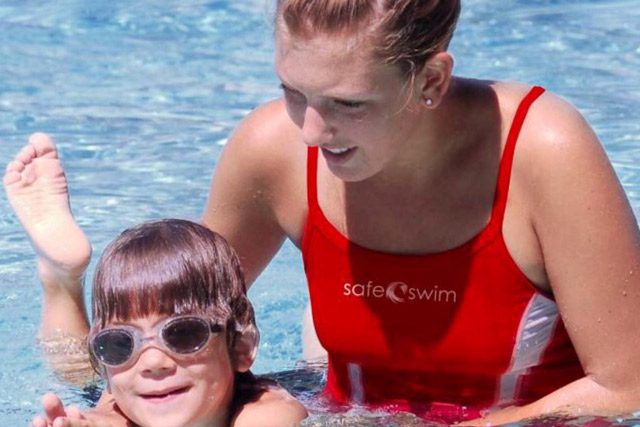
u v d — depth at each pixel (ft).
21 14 43.68
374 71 14.73
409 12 14.73
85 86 37.42
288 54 14.78
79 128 34.12
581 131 16.43
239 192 18.44
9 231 28.81
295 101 15.30
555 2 43.45
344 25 14.43
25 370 21.71
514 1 43.45
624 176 29.37
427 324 17.22
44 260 21.50
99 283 17.16
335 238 17.28
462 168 16.58
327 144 15.25
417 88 15.39
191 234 17.69
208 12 43.60
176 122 34.65
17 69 38.70
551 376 17.84
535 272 16.87
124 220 28.27
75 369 21.44
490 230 16.63
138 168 31.55
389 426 17.37
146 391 16.74
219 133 33.78
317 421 17.48
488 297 16.93
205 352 16.88
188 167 31.55
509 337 17.13
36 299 25.16
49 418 16.08
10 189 22.00
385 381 18.20
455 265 16.87
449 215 16.74
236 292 17.66
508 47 39.22
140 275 16.88
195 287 17.04
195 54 40.09
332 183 17.20
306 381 20.52
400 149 15.97
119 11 43.68
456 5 15.51
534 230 16.57
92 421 16.65
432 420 17.85
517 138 16.43
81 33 41.91
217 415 17.39
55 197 21.94
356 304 17.43
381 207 16.88
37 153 22.36
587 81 36.24
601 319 16.53
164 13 43.50
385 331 17.44
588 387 16.89
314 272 17.66
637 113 33.68
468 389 17.88
